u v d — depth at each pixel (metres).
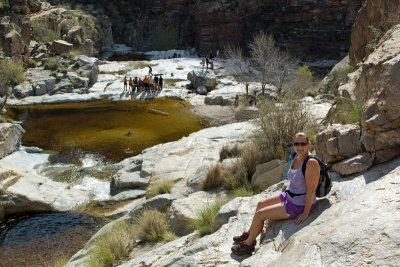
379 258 2.75
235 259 4.35
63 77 28.23
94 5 44.72
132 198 12.23
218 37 41.97
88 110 24.55
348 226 3.28
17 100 25.56
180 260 4.64
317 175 3.96
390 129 4.48
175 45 45.03
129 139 19.53
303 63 39.62
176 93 27.94
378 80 5.28
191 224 7.20
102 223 11.13
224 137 14.56
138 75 32.06
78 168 15.70
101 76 31.66
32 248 9.96
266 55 29.89
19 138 17.77
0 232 10.86
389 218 3.12
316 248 3.22
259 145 9.46
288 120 9.33
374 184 4.00
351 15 39.97
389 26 13.17
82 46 34.94
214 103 26.09
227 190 8.80
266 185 8.09
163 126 21.89
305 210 4.05
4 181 12.30
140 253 7.07
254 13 43.50
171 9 45.38
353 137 4.97
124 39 45.66
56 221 11.46
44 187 12.94
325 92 19.45
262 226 4.32
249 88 28.56
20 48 28.36
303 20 42.12
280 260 3.51
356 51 18.11
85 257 7.59
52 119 22.62
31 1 36.19
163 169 11.78
